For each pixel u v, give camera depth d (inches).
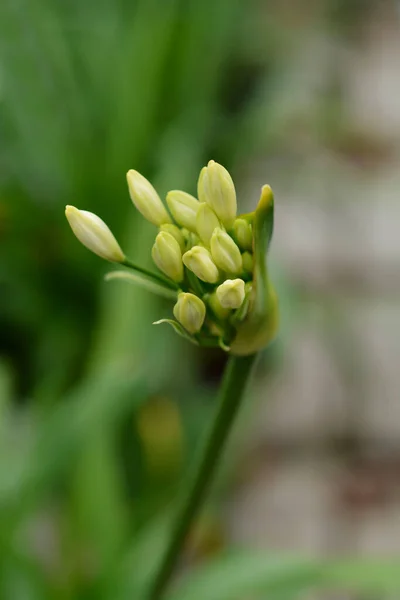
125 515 31.0
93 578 28.0
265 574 24.1
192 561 41.0
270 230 17.9
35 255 41.6
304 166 48.8
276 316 18.3
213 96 45.8
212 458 19.3
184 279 18.3
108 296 35.4
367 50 67.1
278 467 50.0
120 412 28.6
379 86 65.2
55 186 40.2
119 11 43.4
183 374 43.6
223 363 47.1
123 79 39.6
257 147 46.6
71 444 25.4
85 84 41.4
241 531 45.8
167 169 38.3
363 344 51.6
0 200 40.0
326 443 51.3
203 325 18.3
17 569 25.4
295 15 60.7
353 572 23.9
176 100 42.4
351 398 52.6
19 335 42.3
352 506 48.1
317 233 58.4
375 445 51.3
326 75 52.7
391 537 46.3
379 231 58.8
